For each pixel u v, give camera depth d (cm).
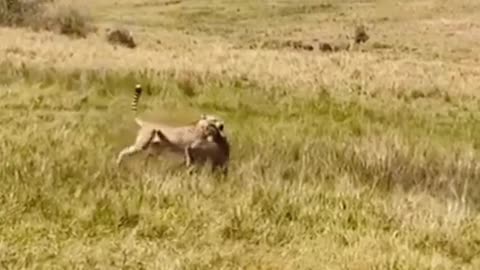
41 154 1259
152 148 1266
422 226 1015
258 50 4878
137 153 1270
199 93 2278
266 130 1784
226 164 1290
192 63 3284
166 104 2039
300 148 1527
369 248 934
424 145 1661
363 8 8688
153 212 998
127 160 1268
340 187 1184
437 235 995
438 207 1134
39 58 3020
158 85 2284
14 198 998
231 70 2994
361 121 2042
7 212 954
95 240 913
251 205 1052
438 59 5147
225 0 9350
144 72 2512
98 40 5072
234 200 1075
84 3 8656
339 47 5969
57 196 1033
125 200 1033
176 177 1164
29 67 2481
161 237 941
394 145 1570
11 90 2062
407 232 998
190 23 7912
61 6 5991
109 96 2100
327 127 1914
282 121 1977
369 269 881
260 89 2447
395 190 1255
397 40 6544
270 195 1091
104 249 887
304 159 1388
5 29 4962
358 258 902
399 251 930
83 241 905
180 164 1258
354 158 1422
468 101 2698
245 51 4675
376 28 7400
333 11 8594
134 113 1550
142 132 1281
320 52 5206
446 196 1253
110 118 1762
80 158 1265
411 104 2520
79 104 1961
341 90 2622
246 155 1439
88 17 6431
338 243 957
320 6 8875
